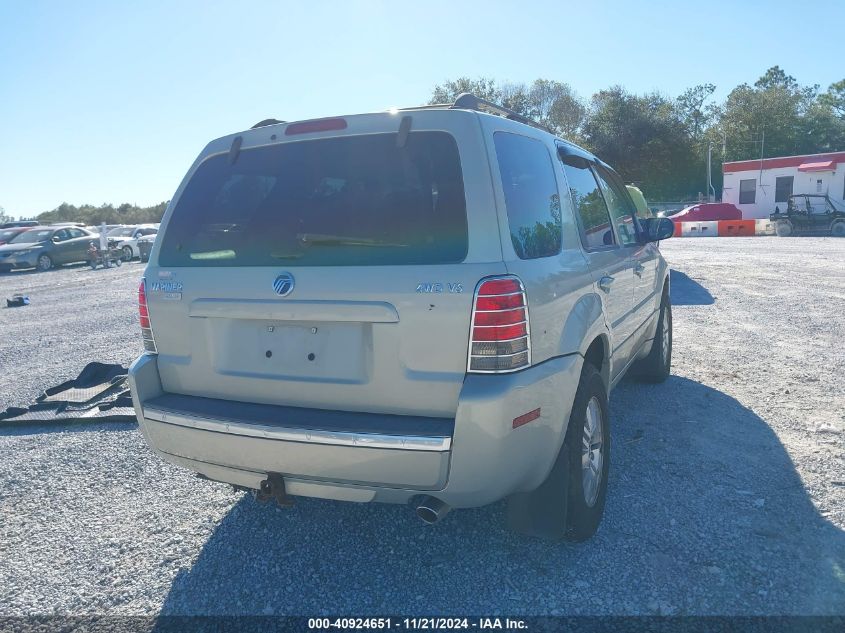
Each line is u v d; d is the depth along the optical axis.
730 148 56.00
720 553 3.30
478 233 2.76
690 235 32.28
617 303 4.26
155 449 3.33
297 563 3.37
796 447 4.57
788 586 3.02
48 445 5.12
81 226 29.58
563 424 3.08
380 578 3.21
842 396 5.64
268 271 3.02
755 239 27.14
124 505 4.07
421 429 2.70
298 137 3.19
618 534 3.52
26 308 14.06
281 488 3.00
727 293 11.55
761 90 59.28
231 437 2.98
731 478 4.12
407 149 2.96
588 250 3.84
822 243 23.19
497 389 2.66
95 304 14.08
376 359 2.82
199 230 3.31
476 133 2.88
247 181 3.28
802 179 34.28
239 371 3.13
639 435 4.85
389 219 2.90
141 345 8.95
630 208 5.40
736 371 6.55
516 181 3.10
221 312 3.12
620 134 49.94
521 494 3.26
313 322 2.95
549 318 3.00
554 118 54.78
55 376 7.35
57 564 3.44
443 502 2.77
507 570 3.24
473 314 2.68
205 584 3.22
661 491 3.98
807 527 3.52
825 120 58.22
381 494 2.83
